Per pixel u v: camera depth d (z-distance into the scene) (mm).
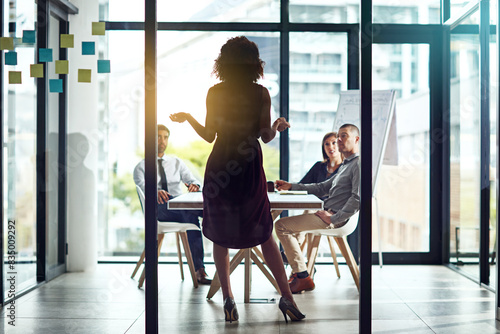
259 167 3170
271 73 4516
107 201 4270
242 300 3371
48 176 3941
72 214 4113
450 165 4625
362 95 2799
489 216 3988
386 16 4750
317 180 4160
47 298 3535
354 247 3895
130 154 4164
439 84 4660
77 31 3539
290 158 4539
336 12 4535
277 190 3943
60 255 4090
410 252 4750
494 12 3930
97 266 4270
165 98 3902
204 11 4090
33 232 3801
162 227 3771
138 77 4055
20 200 3703
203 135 3506
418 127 4707
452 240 4605
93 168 4137
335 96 4551
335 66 4543
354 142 4102
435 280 4184
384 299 3621
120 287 3787
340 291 3619
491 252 3928
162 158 3812
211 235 3176
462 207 4406
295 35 4520
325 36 4531
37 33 3531
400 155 4707
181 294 3490
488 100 4043
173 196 3793
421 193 4734
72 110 4039
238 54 3146
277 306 3287
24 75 3617
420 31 4727
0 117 3504
